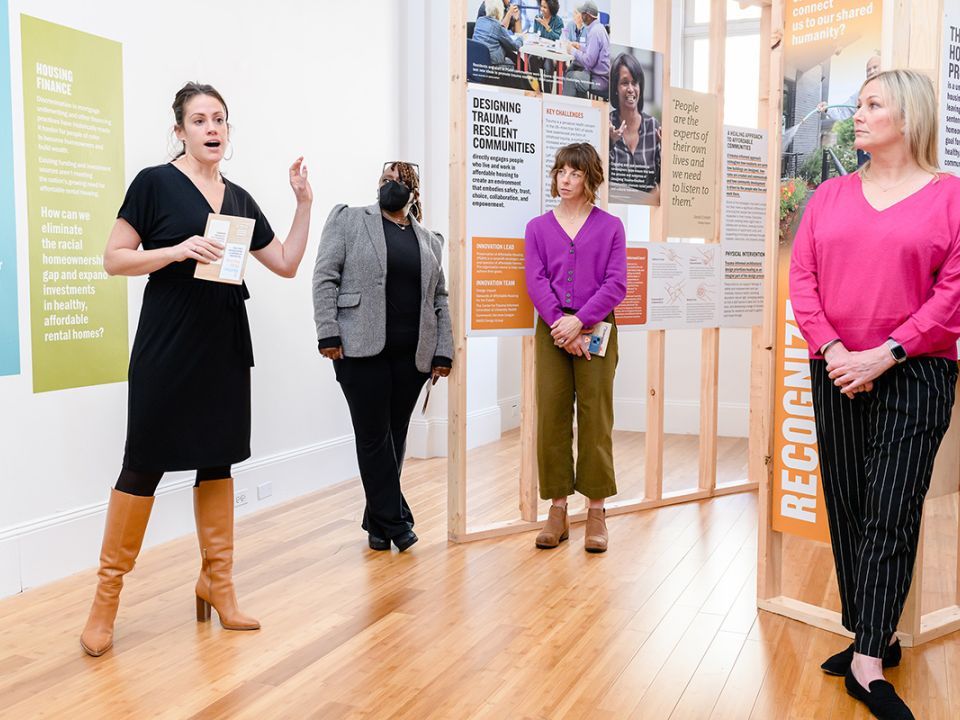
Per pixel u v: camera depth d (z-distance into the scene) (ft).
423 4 17.67
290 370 15.01
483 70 12.13
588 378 11.77
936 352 7.47
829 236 7.80
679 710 7.27
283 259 9.37
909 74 7.58
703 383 14.93
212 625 9.20
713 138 14.82
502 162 12.38
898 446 7.38
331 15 15.69
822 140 9.08
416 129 17.87
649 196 14.07
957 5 8.48
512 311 12.60
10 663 8.26
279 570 11.02
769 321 9.40
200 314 8.56
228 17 13.43
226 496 9.16
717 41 14.76
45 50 10.48
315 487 15.61
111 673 8.02
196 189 8.64
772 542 9.57
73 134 10.89
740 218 15.12
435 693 7.59
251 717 7.16
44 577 10.61
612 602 9.81
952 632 9.07
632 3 20.94
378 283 11.27
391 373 11.55
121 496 8.58
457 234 12.12
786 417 9.27
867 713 7.22
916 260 7.36
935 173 7.57
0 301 10.07
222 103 8.73
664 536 12.54
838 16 8.92
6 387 10.18
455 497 12.21
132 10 11.73
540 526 13.03
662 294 14.14
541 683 7.77
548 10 12.63
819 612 9.22
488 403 20.38
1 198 10.02
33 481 10.53
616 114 13.58
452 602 9.82
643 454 18.75
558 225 11.88
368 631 8.98
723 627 9.07
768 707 7.32
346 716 7.18
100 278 11.37
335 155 15.96
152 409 8.45
